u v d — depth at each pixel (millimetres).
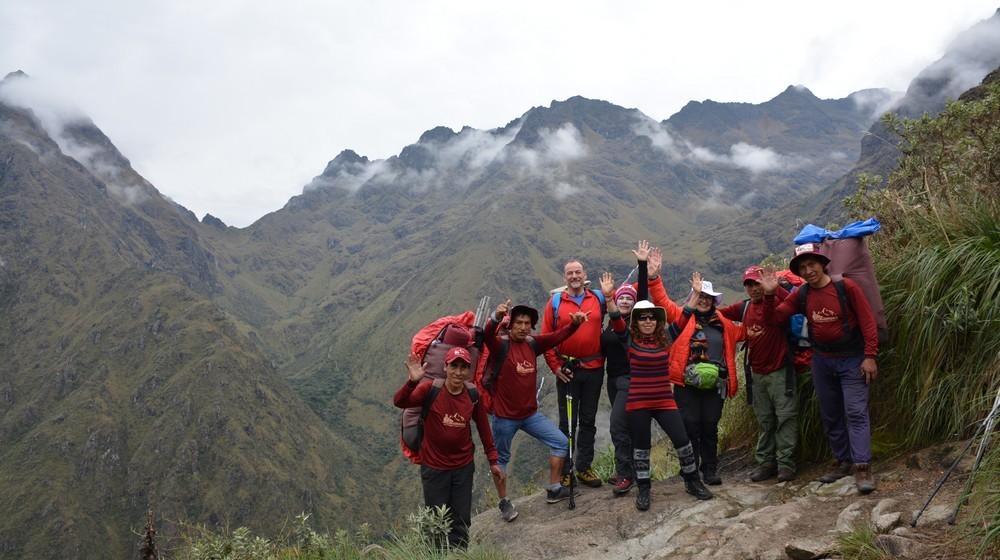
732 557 4430
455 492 5930
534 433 6984
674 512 5777
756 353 6266
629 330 6527
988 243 5262
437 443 5840
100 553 179500
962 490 4359
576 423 7141
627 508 6121
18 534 178750
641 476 6008
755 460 6961
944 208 6062
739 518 5203
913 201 6477
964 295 5039
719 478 6516
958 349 5148
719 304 6961
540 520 6539
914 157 6816
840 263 5590
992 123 6266
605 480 8297
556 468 6941
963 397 4961
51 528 179250
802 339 6023
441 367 6340
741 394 7781
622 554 5176
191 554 5340
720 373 6434
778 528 4715
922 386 5312
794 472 6043
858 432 5176
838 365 5473
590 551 5391
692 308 6645
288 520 5977
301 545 5797
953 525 3930
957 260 5316
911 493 4676
